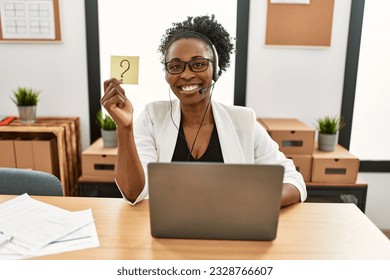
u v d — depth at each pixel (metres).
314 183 2.32
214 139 1.44
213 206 0.91
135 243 0.95
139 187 1.15
